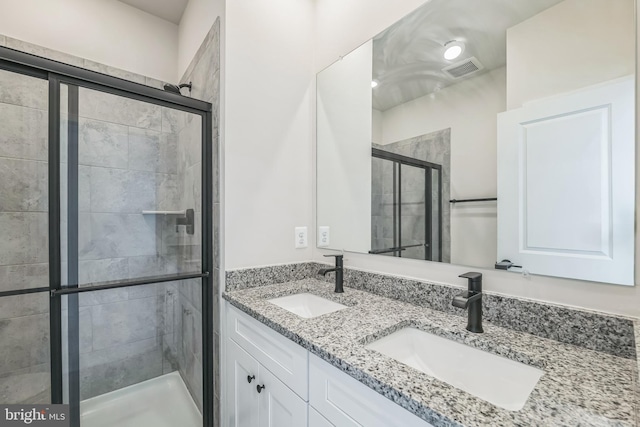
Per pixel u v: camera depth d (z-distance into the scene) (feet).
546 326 2.76
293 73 5.41
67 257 4.21
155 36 7.09
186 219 5.25
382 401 2.10
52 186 4.05
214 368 4.99
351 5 4.99
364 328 3.04
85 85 4.21
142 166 5.02
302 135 5.55
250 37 4.84
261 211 4.99
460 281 3.51
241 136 4.74
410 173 4.12
